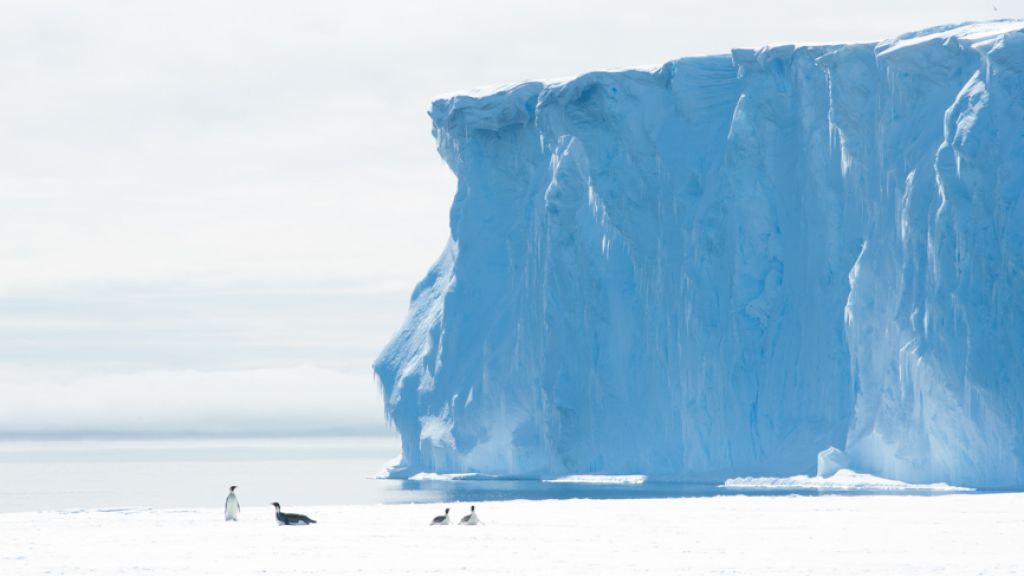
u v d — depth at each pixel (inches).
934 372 6117.1
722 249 7500.0
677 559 2721.5
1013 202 6033.5
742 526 3511.3
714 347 7416.3
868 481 6294.3
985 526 3454.7
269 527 3659.0
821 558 2726.4
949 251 6146.7
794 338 7239.2
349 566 2632.9
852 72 6968.5
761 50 7564.0
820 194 7204.7
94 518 4104.3
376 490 7632.9
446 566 2623.0
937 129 6555.1
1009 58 6225.4
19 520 4008.4
